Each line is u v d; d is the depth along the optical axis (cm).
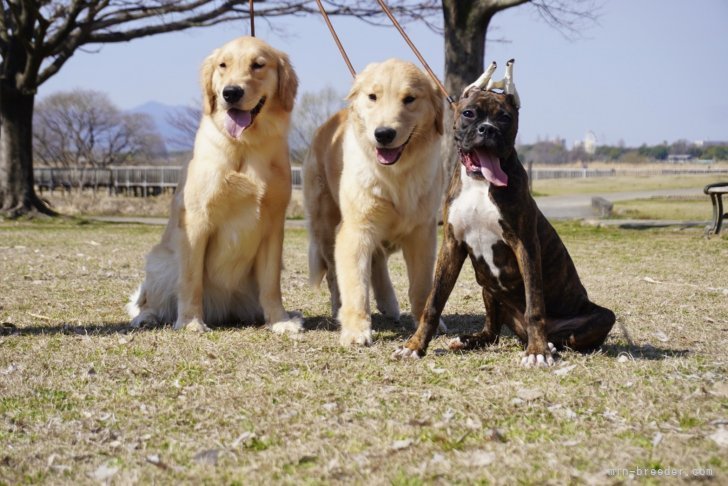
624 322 779
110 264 1327
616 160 12275
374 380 557
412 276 756
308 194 848
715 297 948
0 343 688
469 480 370
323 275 867
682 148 9925
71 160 7650
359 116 696
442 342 703
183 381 562
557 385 526
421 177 714
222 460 407
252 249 781
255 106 734
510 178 589
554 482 362
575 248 1622
